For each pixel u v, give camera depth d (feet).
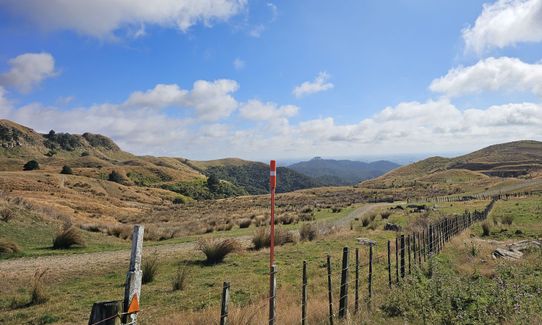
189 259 58.39
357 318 26.78
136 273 15.34
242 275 45.50
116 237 91.91
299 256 56.90
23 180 272.10
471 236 81.10
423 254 52.75
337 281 39.88
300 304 30.01
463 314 26.07
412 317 27.12
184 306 33.35
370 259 32.24
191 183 538.47
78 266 53.72
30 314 32.73
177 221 162.40
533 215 113.19
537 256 51.72
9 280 44.68
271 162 27.35
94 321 14.66
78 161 619.67
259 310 26.48
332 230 87.71
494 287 32.68
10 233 73.67
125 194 353.10
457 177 609.83
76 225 95.40
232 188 572.10
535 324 23.79
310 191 498.69
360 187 575.79
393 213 151.43
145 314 31.42
